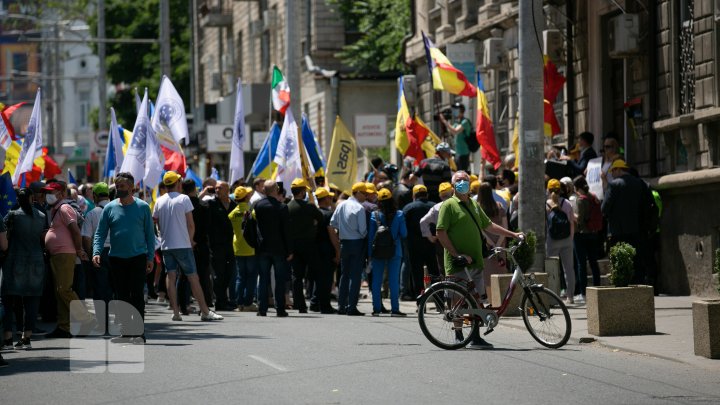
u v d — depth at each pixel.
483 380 34.72
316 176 73.06
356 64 140.38
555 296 42.97
